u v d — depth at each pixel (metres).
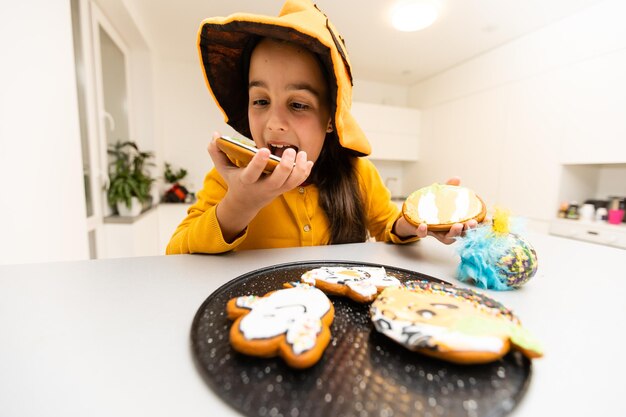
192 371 0.20
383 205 0.85
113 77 1.90
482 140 2.45
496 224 0.38
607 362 0.22
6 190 0.72
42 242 0.85
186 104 2.70
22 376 0.19
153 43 2.27
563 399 0.18
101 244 1.61
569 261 0.46
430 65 2.67
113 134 1.88
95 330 0.24
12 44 0.74
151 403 0.17
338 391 0.18
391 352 0.22
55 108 0.92
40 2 0.84
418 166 3.21
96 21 1.54
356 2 1.71
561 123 1.91
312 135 0.57
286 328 0.22
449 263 0.46
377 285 0.31
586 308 0.31
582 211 1.93
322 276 0.33
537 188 2.06
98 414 0.16
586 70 1.78
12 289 0.32
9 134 0.73
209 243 0.47
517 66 2.15
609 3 1.67
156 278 0.37
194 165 2.76
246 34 0.54
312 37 0.46
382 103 3.24
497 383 0.19
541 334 0.26
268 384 0.18
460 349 0.19
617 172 1.99
